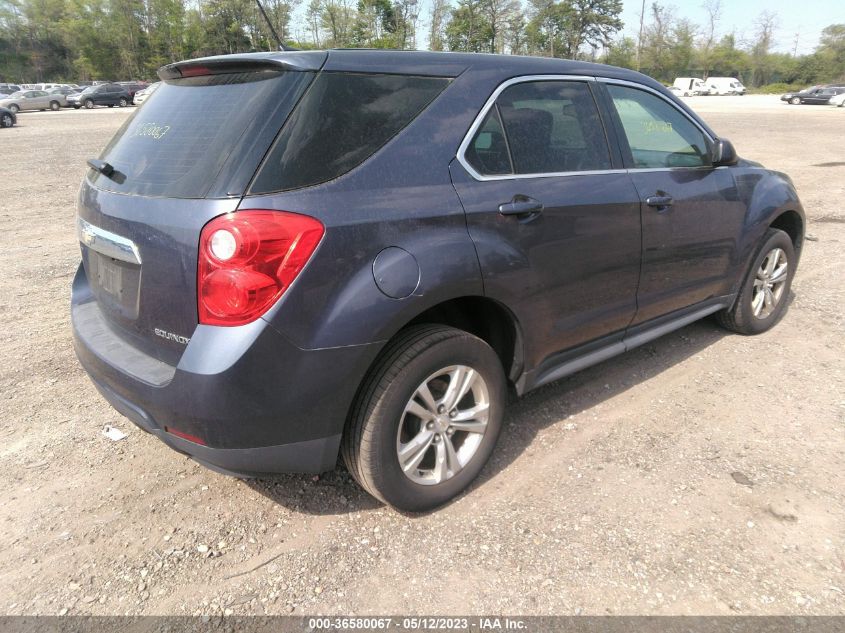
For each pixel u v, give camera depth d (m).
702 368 4.07
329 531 2.64
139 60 82.75
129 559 2.50
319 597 2.29
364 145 2.38
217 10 75.94
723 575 2.35
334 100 2.36
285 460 2.36
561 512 2.72
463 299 2.81
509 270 2.70
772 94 71.75
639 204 3.30
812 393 3.72
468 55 2.84
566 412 3.56
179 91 2.68
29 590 2.35
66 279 6.18
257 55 2.47
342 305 2.24
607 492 2.85
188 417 2.21
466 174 2.62
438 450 2.69
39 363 4.28
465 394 2.73
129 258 2.41
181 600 2.29
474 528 2.64
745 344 4.43
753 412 3.52
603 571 2.38
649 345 4.46
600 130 3.27
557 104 3.09
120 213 2.46
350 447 2.51
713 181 3.85
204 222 2.15
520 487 2.90
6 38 90.31
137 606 2.27
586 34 92.31
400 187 2.42
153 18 81.88
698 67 92.38
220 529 2.66
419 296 2.40
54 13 91.19
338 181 2.28
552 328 3.02
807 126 23.17
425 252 2.42
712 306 4.12
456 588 2.32
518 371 2.99
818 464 3.02
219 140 2.29
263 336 2.13
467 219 2.57
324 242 2.19
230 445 2.24
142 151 2.58
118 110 42.44
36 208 9.76
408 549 2.53
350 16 67.50
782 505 2.73
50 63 91.38
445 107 2.63
